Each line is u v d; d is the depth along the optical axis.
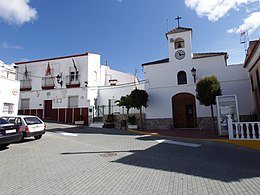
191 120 17.00
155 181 4.82
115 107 21.67
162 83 18.00
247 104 15.43
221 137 11.23
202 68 17.06
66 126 18.66
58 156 7.54
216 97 12.22
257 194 4.07
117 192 4.16
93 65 23.47
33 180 4.93
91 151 8.44
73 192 4.18
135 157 7.38
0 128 8.18
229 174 5.41
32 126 11.05
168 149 8.88
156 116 17.70
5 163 6.52
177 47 18.36
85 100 21.83
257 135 9.59
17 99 15.77
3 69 18.61
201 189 4.33
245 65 14.63
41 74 24.14
